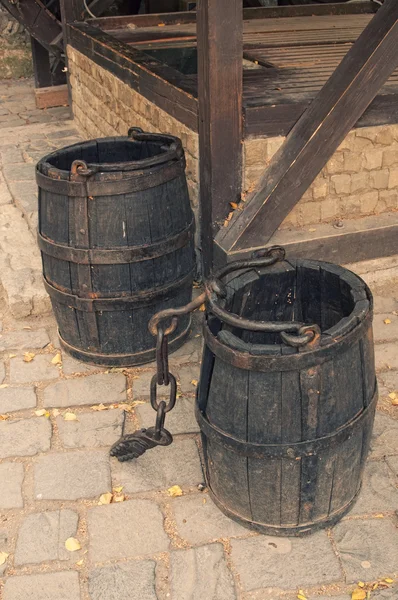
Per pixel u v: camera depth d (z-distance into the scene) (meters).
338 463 2.91
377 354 4.31
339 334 2.69
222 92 4.25
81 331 4.19
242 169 4.51
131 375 4.22
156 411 3.62
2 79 11.48
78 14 7.92
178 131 5.02
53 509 3.29
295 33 7.07
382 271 4.95
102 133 7.19
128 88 6.05
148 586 2.90
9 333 4.64
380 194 4.94
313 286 3.24
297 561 2.98
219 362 2.83
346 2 8.45
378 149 4.77
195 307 2.98
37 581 2.94
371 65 4.31
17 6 8.41
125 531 3.16
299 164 4.46
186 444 3.65
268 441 2.80
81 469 3.51
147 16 8.03
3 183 6.58
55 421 3.85
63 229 3.88
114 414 3.88
